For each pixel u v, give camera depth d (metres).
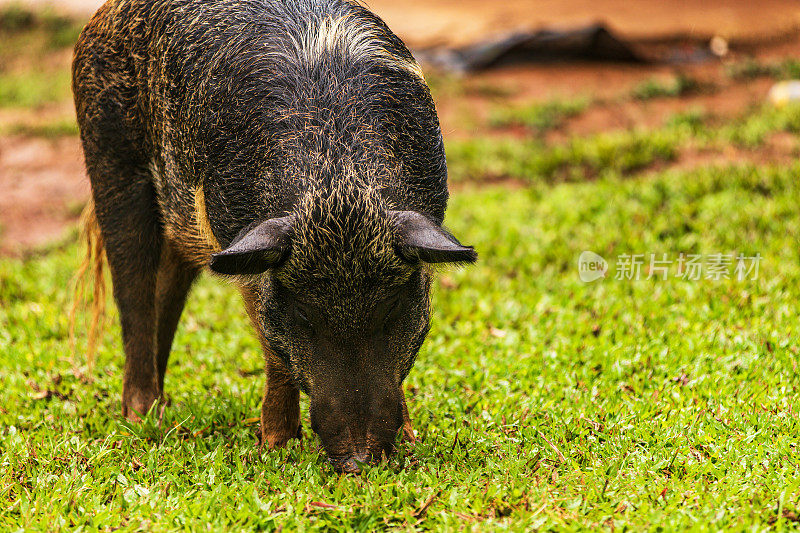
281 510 7.37
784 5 31.70
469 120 23.44
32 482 7.95
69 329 12.11
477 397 9.59
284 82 7.85
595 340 10.76
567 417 8.80
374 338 7.20
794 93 21.69
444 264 6.92
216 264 6.46
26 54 31.28
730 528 6.66
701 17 30.47
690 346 10.24
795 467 7.63
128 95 9.19
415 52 29.08
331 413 7.09
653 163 18.27
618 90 24.97
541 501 7.16
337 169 7.33
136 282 9.69
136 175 9.47
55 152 23.14
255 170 7.66
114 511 7.37
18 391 10.38
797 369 9.48
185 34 8.57
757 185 15.38
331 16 8.46
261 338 8.07
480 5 33.03
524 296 12.62
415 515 7.14
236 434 9.02
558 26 29.27
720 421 8.46
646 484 7.45
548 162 19.11
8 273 15.35
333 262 6.91
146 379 9.77
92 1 35.88
